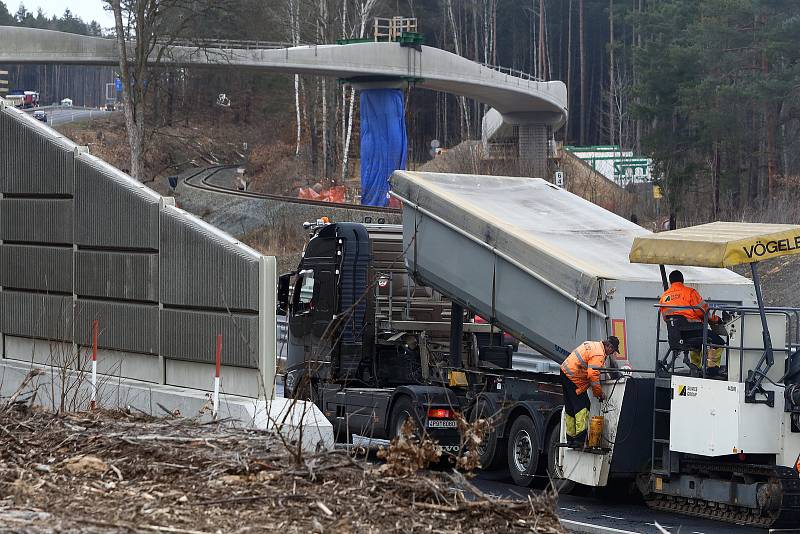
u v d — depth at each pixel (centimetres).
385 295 3378
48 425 1941
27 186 3316
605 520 2277
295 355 3503
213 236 2702
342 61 11912
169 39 9669
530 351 4669
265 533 1338
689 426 2289
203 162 17512
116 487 1557
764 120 9438
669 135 9925
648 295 2541
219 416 2558
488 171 11350
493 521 1464
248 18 10269
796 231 2242
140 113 9600
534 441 2698
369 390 3159
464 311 3316
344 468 1630
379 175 12406
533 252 2702
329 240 3381
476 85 13088
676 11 11412
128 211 2956
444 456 2964
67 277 3181
